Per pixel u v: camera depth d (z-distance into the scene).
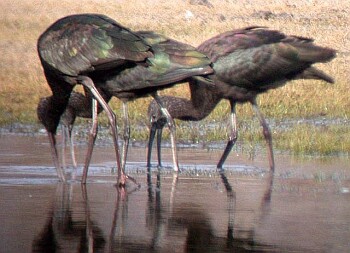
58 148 18.42
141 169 16.53
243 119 22.36
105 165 16.72
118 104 22.98
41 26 36.16
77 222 11.78
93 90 14.30
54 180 14.98
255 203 13.23
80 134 20.45
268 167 16.75
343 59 30.55
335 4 42.09
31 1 40.22
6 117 22.00
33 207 12.67
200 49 17.66
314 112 23.42
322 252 10.47
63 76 14.45
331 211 12.71
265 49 17.58
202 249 10.53
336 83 26.47
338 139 19.31
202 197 13.70
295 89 25.22
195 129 20.77
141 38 14.06
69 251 10.36
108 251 10.39
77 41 14.15
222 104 22.94
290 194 14.02
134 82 14.62
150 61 14.45
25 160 16.89
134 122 21.78
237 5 41.56
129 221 11.91
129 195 13.74
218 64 17.34
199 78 16.27
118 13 39.03
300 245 10.77
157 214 12.35
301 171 16.25
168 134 20.06
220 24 36.97
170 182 15.06
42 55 14.43
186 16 38.69
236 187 14.62
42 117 15.45
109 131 20.77
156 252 10.37
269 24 36.84
